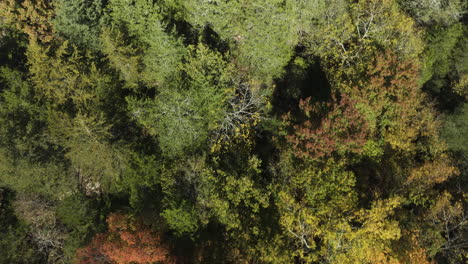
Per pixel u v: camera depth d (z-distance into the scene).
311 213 19.45
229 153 23.38
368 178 23.81
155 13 21.92
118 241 19.59
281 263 18.62
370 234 18.80
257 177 22.25
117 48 21.78
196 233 21.08
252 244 19.66
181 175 21.91
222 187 20.80
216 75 23.16
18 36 24.56
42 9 23.08
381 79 21.45
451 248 22.78
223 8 22.22
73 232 23.17
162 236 20.97
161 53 21.73
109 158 22.30
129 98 23.05
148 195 22.48
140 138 24.62
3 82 23.73
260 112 25.09
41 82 22.08
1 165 20.62
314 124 20.95
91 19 23.36
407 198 23.78
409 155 25.08
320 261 19.45
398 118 23.02
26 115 22.70
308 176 19.48
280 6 22.55
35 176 21.80
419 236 22.00
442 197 23.05
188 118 21.83
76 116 21.64
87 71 23.31
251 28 23.09
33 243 24.17
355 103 21.61
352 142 20.03
